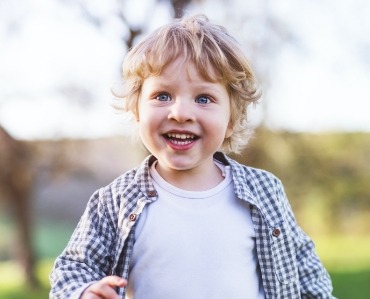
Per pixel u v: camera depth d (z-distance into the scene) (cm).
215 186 194
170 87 185
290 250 201
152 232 185
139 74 190
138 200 189
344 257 1255
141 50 192
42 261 1670
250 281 190
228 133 206
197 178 194
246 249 191
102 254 187
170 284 182
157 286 182
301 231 213
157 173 193
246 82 202
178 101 184
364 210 1377
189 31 193
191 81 185
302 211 1319
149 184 191
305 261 210
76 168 1256
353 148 1195
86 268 183
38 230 1788
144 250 184
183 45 188
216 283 183
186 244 184
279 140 959
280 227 200
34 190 1354
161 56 186
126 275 184
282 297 197
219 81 190
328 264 1164
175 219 187
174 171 193
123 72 201
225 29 205
